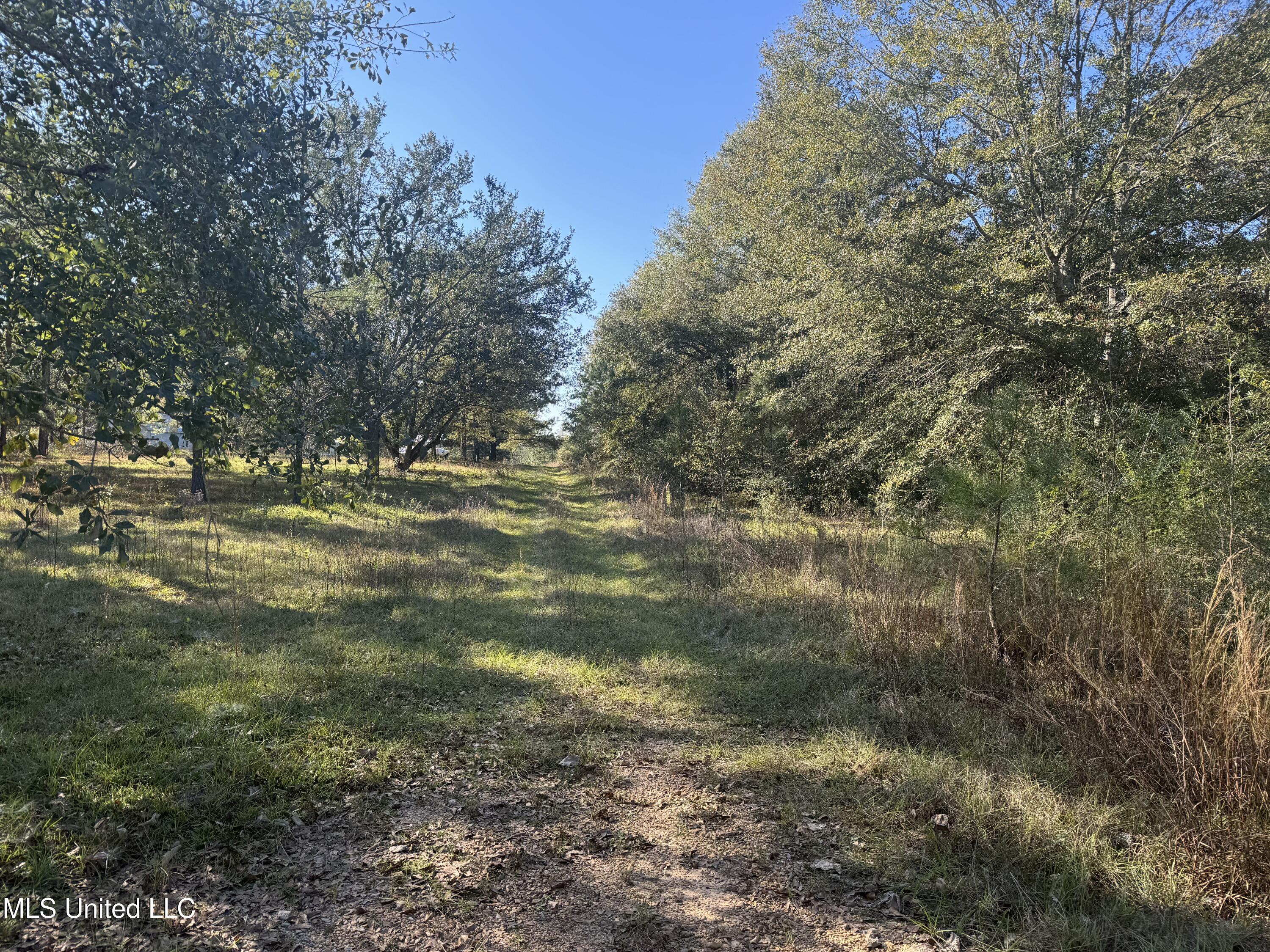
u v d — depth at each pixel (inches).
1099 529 203.3
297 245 146.4
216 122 128.3
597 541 545.0
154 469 703.7
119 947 90.0
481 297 717.9
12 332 110.7
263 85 140.1
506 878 111.6
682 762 160.2
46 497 103.3
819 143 433.4
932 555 278.5
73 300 115.6
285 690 182.7
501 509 715.4
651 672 228.1
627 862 117.7
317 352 153.1
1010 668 196.4
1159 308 341.7
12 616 229.3
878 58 453.4
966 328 416.5
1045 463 209.6
